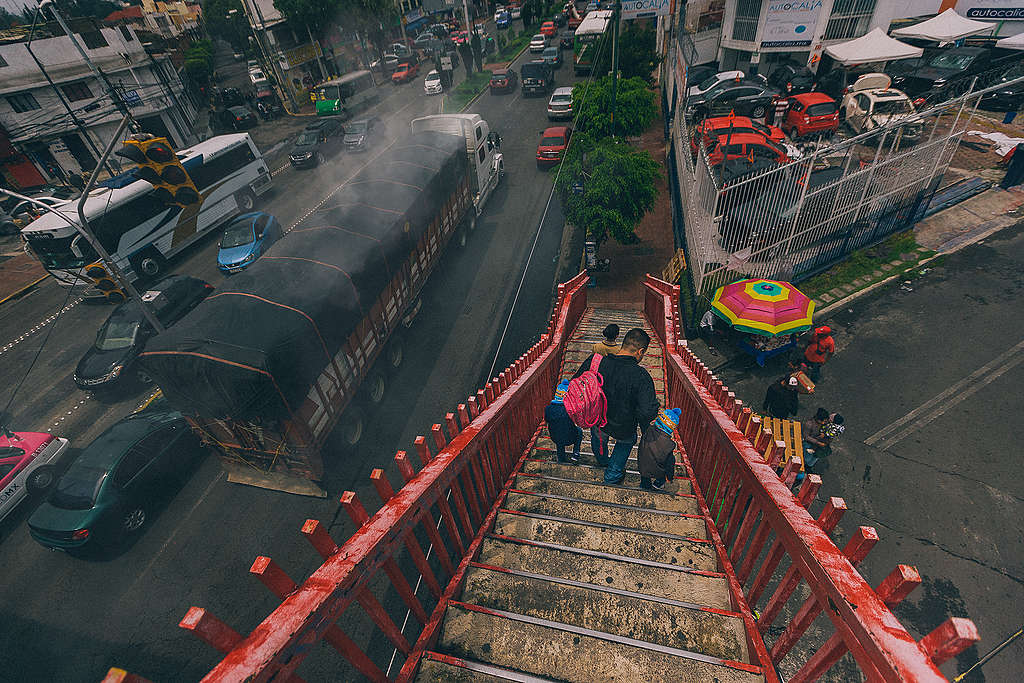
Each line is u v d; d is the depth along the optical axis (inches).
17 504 353.1
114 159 1119.0
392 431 386.3
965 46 851.4
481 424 132.7
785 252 452.8
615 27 593.3
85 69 1048.8
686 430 191.3
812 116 709.9
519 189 787.4
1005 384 355.3
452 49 1765.5
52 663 264.5
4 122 990.4
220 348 273.3
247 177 813.9
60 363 535.5
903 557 266.7
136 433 335.9
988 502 287.0
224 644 47.7
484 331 489.4
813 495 74.5
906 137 658.8
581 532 136.9
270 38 1347.2
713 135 617.3
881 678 47.2
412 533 86.4
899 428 335.6
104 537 302.0
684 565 125.6
